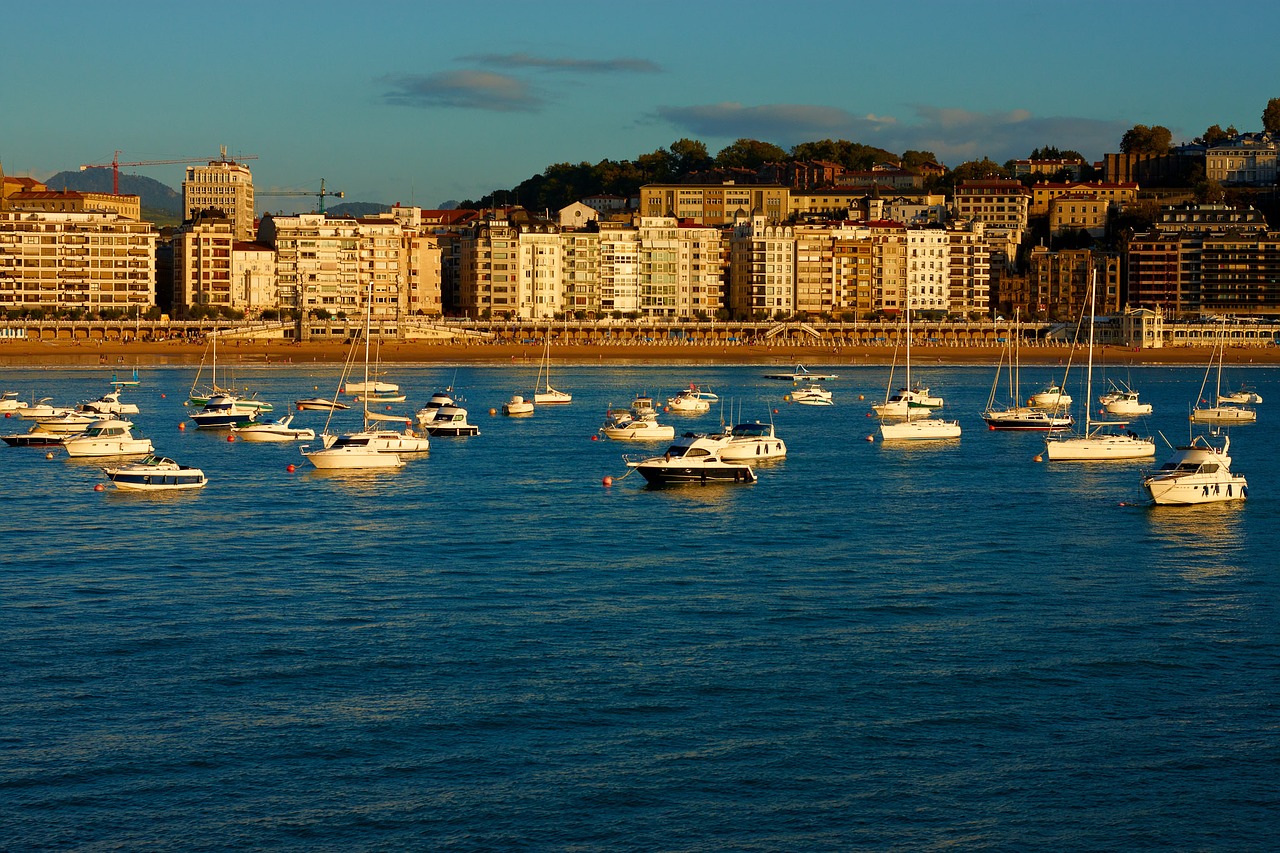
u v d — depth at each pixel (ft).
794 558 437.58
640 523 496.23
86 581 399.85
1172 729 286.87
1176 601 385.29
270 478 602.03
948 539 469.98
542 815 247.70
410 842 238.68
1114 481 602.85
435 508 525.75
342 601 378.32
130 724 284.41
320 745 274.77
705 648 336.49
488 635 346.13
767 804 252.62
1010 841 241.14
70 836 238.68
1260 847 240.32
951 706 298.35
